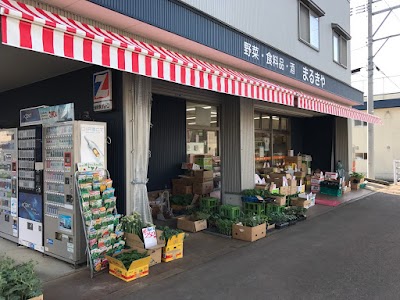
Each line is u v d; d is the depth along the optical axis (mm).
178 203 7559
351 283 3855
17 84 7219
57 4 3723
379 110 18031
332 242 5559
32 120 5102
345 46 12102
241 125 7406
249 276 4094
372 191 11836
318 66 9961
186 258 4762
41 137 4742
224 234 5930
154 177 7773
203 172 7855
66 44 2943
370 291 3633
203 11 5492
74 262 4285
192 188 7992
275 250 5129
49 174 4656
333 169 12977
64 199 4422
